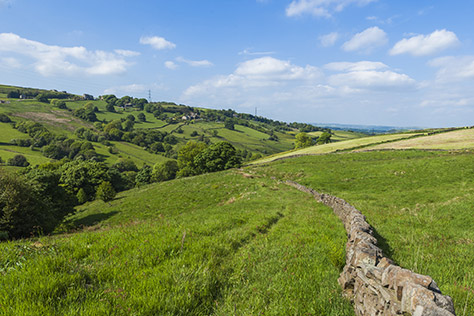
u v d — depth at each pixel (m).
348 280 5.07
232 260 6.61
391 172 34.72
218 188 40.34
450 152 42.50
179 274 5.02
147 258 5.88
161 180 103.69
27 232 22.69
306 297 4.73
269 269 6.07
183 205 35.94
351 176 37.16
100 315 3.55
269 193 30.58
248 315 3.98
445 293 4.74
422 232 9.28
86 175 72.69
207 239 7.86
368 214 13.92
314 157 59.19
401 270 3.74
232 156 74.88
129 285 4.52
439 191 20.52
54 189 40.50
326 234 9.35
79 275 4.66
